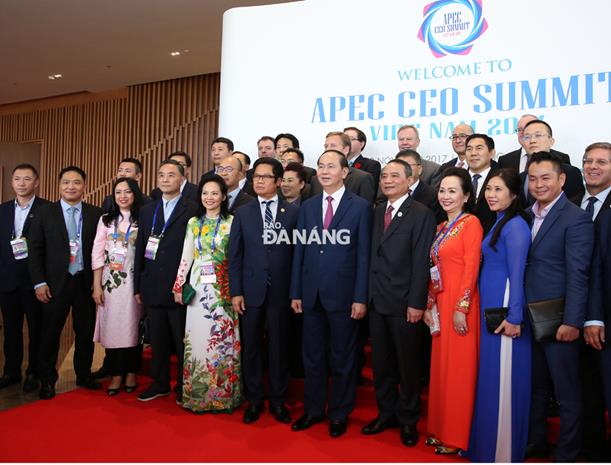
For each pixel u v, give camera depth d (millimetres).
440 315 2641
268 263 2975
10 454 2465
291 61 4617
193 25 6762
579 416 2395
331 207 2893
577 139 3834
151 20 6633
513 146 3988
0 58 8023
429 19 4238
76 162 10016
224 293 3117
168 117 9195
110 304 3416
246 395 3055
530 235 2506
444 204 2695
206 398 3066
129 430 2801
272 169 3018
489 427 2443
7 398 3377
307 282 2871
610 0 3766
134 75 8820
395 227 2746
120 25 6797
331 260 2816
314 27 4559
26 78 8992
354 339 2854
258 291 2963
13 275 3625
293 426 2828
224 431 2797
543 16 3928
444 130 4184
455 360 2549
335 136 3648
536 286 2465
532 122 3281
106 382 3752
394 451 2568
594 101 3793
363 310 2766
